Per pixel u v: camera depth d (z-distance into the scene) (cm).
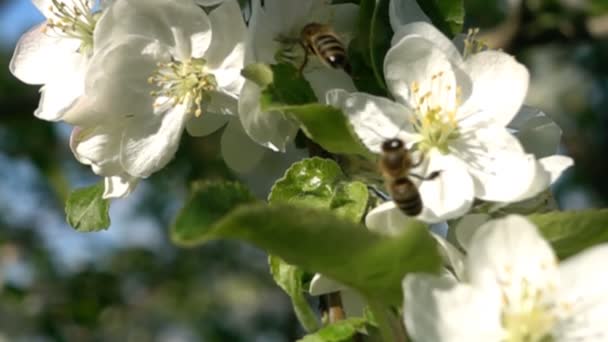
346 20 34
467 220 31
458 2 34
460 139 32
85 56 35
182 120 34
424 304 29
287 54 34
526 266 29
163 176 52
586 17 50
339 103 32
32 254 63
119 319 67
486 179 32
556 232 30
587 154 61
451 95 32
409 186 30
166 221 66
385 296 30
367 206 32
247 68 32
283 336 72
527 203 32
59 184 55
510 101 32
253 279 73
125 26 33
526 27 50
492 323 29
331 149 32
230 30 33
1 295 60
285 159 43
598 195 61
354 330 31
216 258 70
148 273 66
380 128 32
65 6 36
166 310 70
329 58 33
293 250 29
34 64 36
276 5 34
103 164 34
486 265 29
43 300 61
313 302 38
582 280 29
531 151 33
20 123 56
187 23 33
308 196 32
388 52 32
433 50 32
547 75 67
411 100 32
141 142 34
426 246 29
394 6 33
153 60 34
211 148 50
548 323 29
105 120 34
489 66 32
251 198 28
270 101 32
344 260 29
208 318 73
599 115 65
